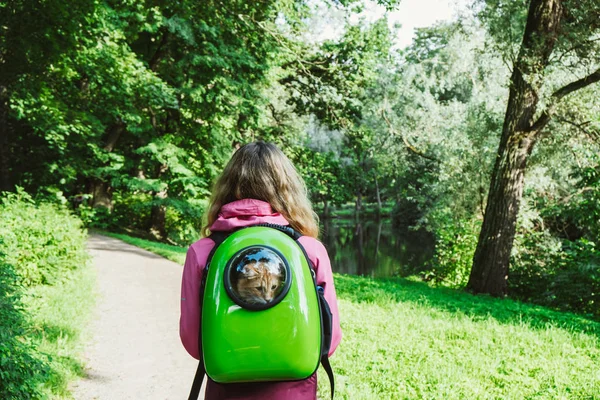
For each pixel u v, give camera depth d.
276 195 2.01
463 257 18.30
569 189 17.44
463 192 17.94
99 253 14.80
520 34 14.16
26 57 13.33
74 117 17.56
